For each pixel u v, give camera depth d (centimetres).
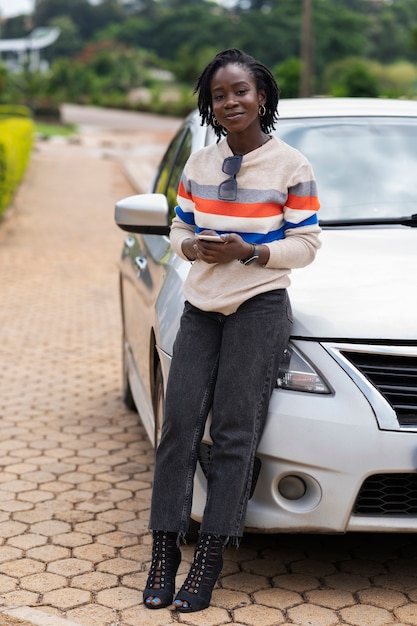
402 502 366
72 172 2759
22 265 1321
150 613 361
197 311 363
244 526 368
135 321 543
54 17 17900
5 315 991
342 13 9706
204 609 363
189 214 368
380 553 420
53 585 386
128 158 3306
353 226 463
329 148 500
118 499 486
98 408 659
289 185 347
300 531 365
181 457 361
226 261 342
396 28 10162
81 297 1098
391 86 5416
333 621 356
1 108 4231
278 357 356
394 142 507
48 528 447
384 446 352
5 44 12250
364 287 384
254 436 354
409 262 409
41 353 824
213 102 349
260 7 12888
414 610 366
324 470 355
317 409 355
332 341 363
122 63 11156
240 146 351
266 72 350
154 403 465
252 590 382
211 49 9200
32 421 626
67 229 1692
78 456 555
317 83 6631
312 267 406
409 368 361
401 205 475
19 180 2306
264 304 353
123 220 461
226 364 353
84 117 7056
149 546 426
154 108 7944
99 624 352
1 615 353
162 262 468
